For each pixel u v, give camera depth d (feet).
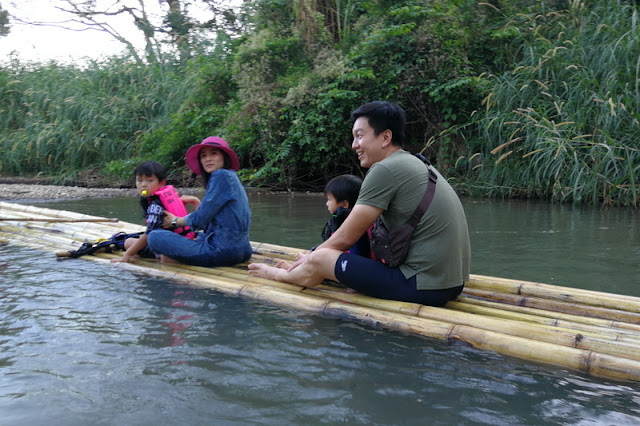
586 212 20.99
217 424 5.08
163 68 45.80
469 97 29.35
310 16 33.04
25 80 42.96
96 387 5.83
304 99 30.17
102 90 42.88
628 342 6.85
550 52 26.53
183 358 6.64
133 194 30.22
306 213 21.03
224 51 38.60
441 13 29.66
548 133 24.81
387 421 5.19
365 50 30.30
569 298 8.79
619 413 5.45
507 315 8.30
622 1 29.01
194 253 11.22
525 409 5.50
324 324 8.04
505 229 17.03
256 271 10.42
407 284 8.50
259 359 6.64
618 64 24.97
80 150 38.47
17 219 15.46
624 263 12.24
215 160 11.51
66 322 7.95
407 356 6.85
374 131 8.61
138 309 8.64
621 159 22.79
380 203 8.30
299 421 5.16
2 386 5.83
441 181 8.56
